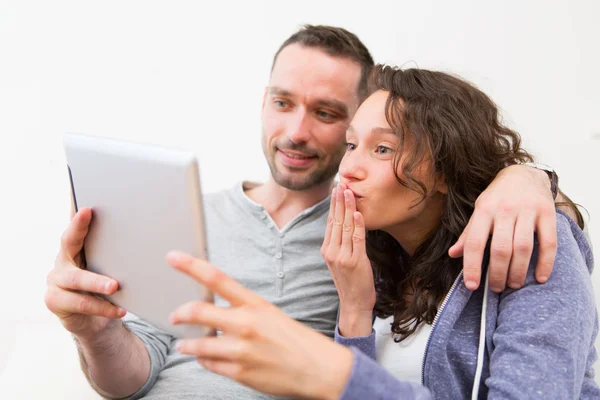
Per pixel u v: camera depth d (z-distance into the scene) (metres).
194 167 0.71
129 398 1.16
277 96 1.32
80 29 1.78
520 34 1.64
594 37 1.58
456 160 0.99
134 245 0.81
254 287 1.31
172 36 1.81
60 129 1.81
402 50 1.74
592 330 0.87
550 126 1.63
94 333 1.02
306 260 1.32
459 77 1.09
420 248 1.07
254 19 1.80
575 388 0.79
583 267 0.91
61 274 0.90
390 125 0.99
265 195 1.43
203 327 0.75
